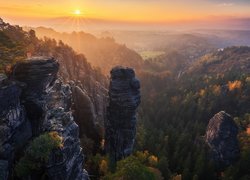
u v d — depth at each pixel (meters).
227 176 99.06
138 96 89.31
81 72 125.88
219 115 121.81
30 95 53.09
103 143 96.44
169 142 130.62
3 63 66.62
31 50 92.62
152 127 150.12
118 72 86.88
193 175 101.50
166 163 96.62
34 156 44.53
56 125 53.62
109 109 90.25
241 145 123.19
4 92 45.50
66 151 48.25
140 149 115.94
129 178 56.22
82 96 94.50
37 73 53.69
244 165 102.88
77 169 53.75
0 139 43.12
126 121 89.12
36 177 45.41
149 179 57.50
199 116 175.25
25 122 50.91
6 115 45.69
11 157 44.81
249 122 158.25
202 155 105.69
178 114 176.50
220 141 114.75
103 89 133.88
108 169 77.69
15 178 44.41
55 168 45.78
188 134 134.50
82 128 94.06
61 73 103.50
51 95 62.34
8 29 108.31
